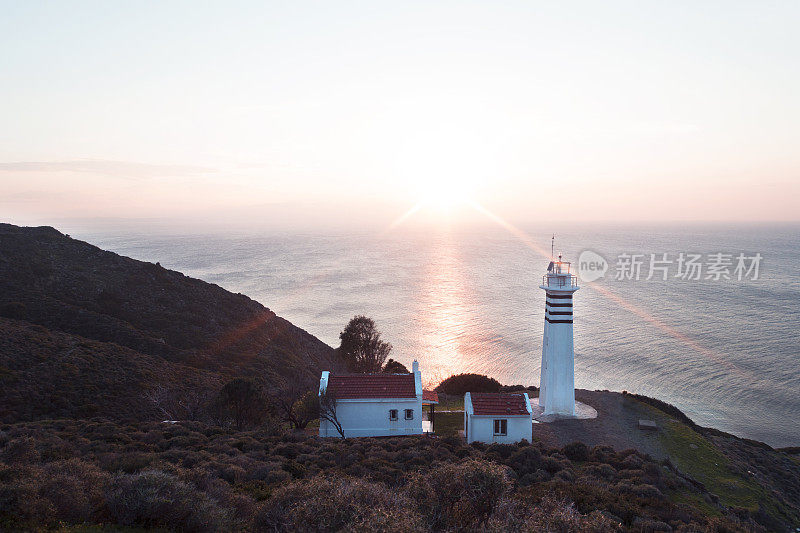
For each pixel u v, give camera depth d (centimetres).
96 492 1473
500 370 8575
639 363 8619
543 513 1376
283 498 1402
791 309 12812
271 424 3152
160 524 1377
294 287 17175
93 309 6234
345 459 2361
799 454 4778
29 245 7388
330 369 6931
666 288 16125
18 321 5094
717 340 10000
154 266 8200
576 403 4347
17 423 2986
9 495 1279
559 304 3966
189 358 5475
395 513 1167
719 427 6272
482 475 1395
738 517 2325
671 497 2319
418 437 3194
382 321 12150
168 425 3105
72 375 4066
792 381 7738
